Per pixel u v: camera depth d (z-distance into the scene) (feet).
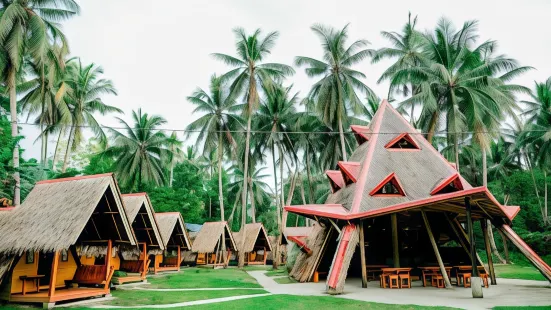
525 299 50.49
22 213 50.47
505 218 69.51
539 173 164.35
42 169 108.88
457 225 79.10
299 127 149.38
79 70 148.05
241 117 146.92
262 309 43.55
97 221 56.29
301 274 79.20
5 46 88.12
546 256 125.80
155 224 74.23
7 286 47.85
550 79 147.13
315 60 121.90
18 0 93.30
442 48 109.40
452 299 50.80
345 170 79.25
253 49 125.80
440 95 110.42
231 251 153.17
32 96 118.52
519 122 110.52
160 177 168.86
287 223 232.32
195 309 43.50
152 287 66.44
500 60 104.83
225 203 213.46
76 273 57.00
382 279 65.92
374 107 150.51
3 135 85.15
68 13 101.40
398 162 78.28
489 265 71.61
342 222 76.13
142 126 155.43
